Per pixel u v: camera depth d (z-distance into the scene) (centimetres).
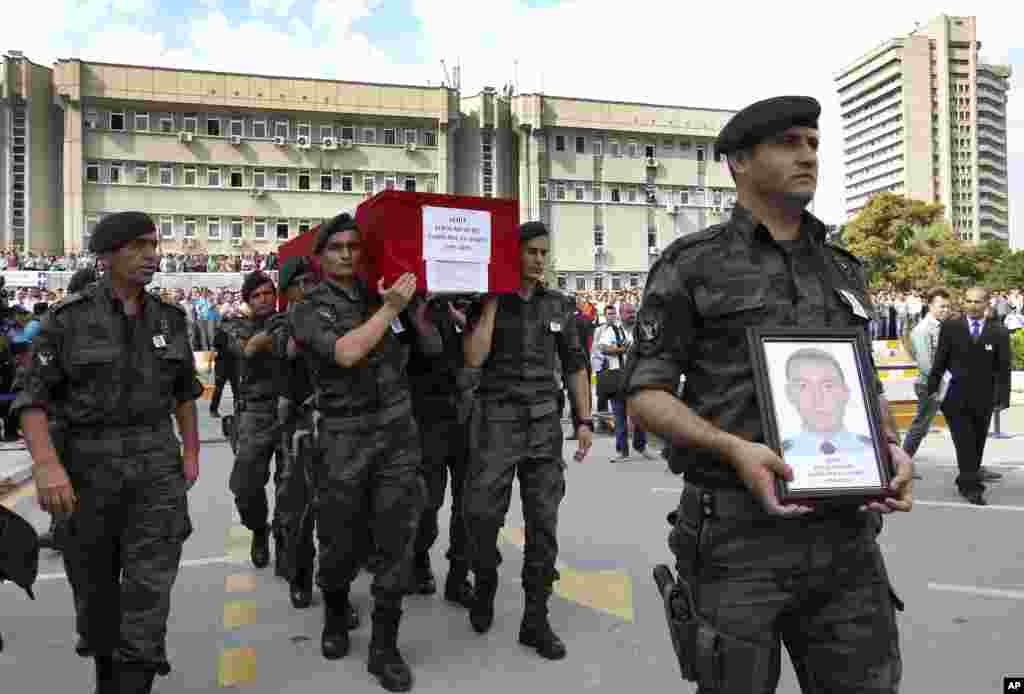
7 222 4578
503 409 412
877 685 199
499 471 410
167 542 326
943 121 13738
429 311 423
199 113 4953
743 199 212
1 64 4572
